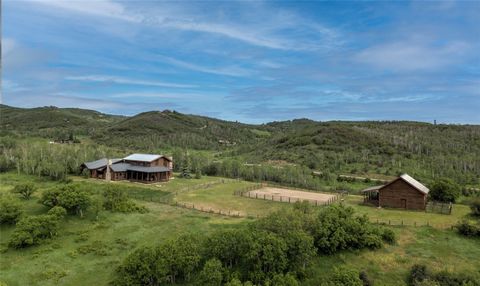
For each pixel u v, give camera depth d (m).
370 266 36.06
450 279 32.12
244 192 67.50
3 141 113.88
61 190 49.31
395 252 38.47
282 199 61.12
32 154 89.75
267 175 85.69
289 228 36.34
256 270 31.98
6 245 39.81
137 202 57.75
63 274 34.34
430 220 47.31
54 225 42.53
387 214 50.38
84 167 82.25
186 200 60.03
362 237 39.28
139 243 41.56
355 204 57.41
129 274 32.50
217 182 78.69
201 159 98.31
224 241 34.06
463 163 99.50
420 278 32.69
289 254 33.62
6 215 44.47
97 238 42.69
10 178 74.75
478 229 41.44
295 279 31.91
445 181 59.88
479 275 33.00
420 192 52.62
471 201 54.50
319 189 75.25
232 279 29.78
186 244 34.28
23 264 36.09
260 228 36.66
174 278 33.50
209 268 30.75
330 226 39.12
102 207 51.34
